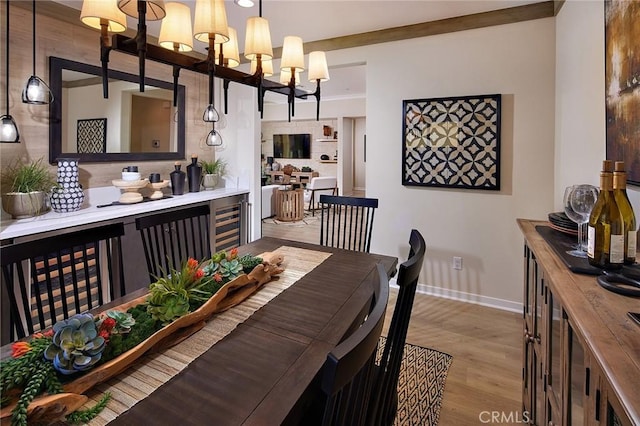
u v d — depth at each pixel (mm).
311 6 2941
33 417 755
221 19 1644
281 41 3791
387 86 3500
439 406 1938
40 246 1487
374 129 3602
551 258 1313
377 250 3682
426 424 1811
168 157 3939
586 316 864
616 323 828
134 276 3023
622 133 1537
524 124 2973
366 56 3570
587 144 2088
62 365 867
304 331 1204
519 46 2943
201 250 2309
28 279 2393
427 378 2182
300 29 3449
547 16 2832
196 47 3982
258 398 863
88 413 807
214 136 4023
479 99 3098
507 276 3145
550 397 1307
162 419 795
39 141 2803
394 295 3469
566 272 1155
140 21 1451
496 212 3141
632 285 1010
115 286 2896
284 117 10180
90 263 2773
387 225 3615
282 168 11391
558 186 2771
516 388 2082
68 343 899
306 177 10367
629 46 1465
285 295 1517
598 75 1904
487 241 3197
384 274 1082
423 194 3434
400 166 3514
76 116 3041
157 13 1631
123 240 2938
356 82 6871
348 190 10516
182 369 984
